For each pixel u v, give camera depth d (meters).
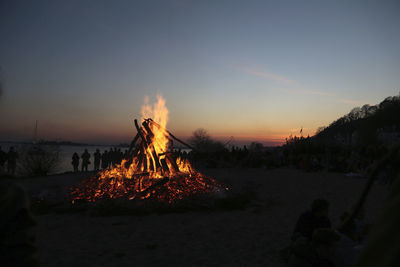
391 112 90.12
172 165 11.34
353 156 19.11
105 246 5.61
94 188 9.92
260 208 9.02
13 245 1.05
